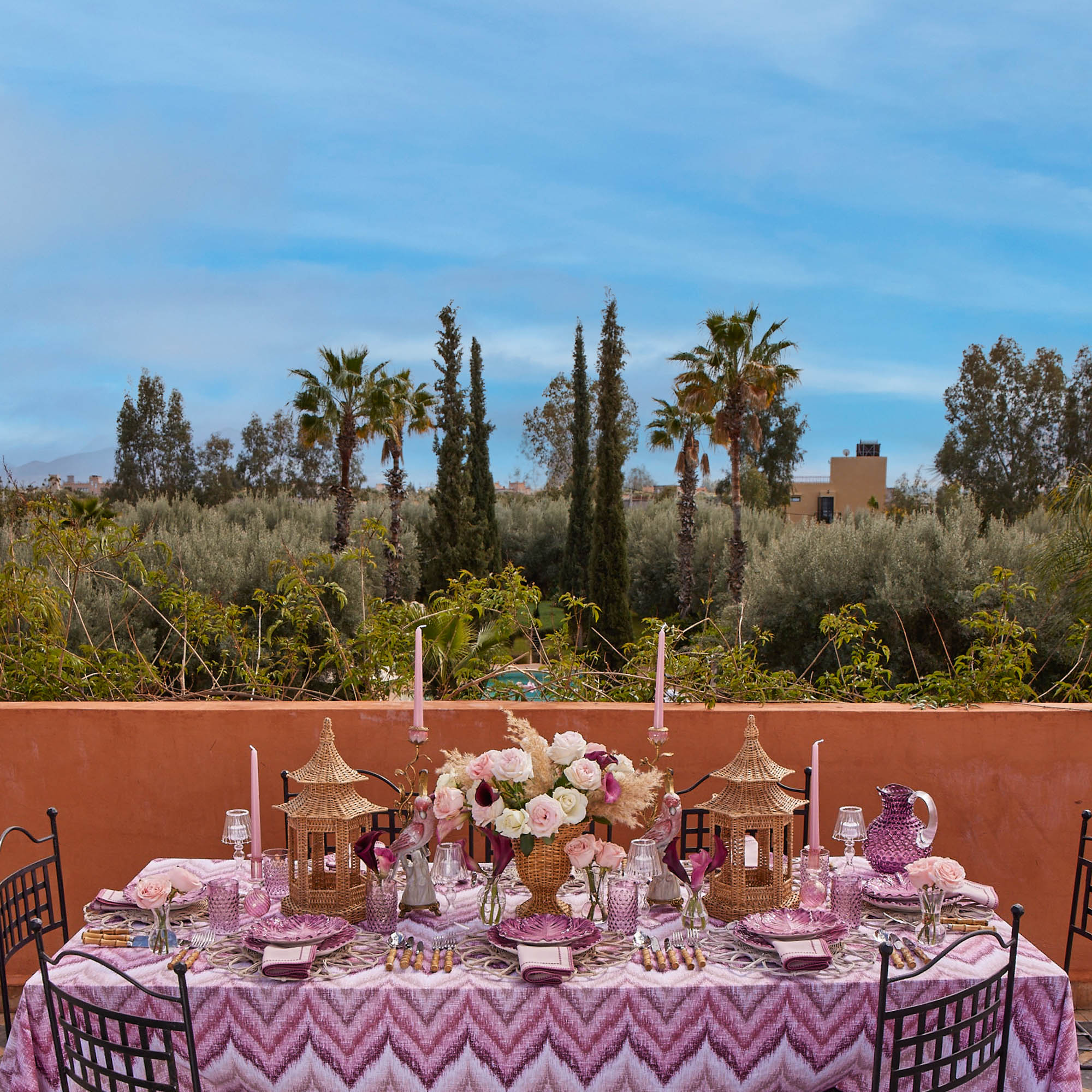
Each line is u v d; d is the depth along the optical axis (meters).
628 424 41.19
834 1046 1.96
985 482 37.25
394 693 4.41
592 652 4.41
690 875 2.15
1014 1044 2.01
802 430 43.19
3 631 4.46
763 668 4.45
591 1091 1.95
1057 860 3.72
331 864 2.64
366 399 22.75
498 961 2.08
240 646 4.61
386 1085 1.95
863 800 3.70
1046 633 9.89
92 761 3.67
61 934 3.65
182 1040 1.96
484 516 27.30
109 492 43.88
